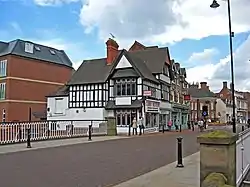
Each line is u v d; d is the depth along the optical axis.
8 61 49.22
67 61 59.59
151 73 41.25
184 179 8.30
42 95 53.12
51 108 43.47
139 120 35.12
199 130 43.69
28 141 16.11
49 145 17.19
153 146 17.58
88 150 15.05
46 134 20.94
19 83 49.88
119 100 37.94
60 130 22.38
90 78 40.88
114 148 16.16
